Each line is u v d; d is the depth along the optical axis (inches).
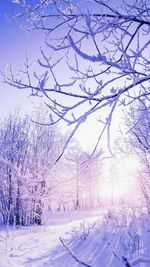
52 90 78.1
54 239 490.6
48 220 770.8
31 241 477.4
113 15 88.4
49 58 80.2
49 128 552.4
